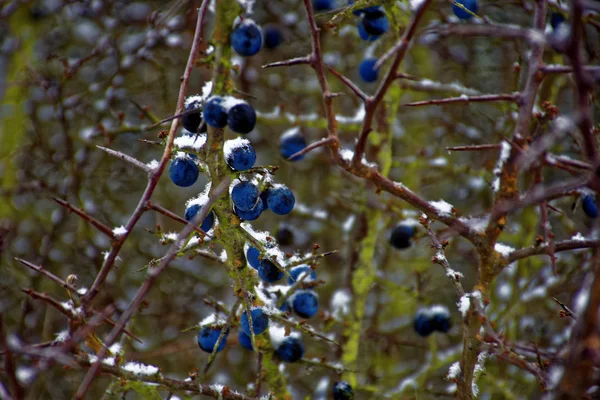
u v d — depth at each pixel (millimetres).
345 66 5777
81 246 4809
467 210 5680
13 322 4789
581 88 1739
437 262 2486
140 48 4805
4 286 4859
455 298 5527
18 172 5270
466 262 5629
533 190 2211
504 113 4340
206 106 2191
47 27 5586
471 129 5324
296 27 5820
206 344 2711
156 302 5281
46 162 5141
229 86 2270
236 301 2564
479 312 2232
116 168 5492
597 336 1847
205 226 2441
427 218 2537
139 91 5738
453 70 6051
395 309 5367
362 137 2326
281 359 2895
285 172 5699
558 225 4902
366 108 2260
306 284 2953
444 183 6223
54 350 2193
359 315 4277
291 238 4434
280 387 2904
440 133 5961
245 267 2576
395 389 4383
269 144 5691
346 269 4508
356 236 4465
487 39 5219
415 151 5594
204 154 2354
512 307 4242
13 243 5117
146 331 5156
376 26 3066
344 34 5184
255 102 5895
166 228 5773
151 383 2506
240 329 2885
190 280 5473
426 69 5633
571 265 4512
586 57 3748
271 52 5832
